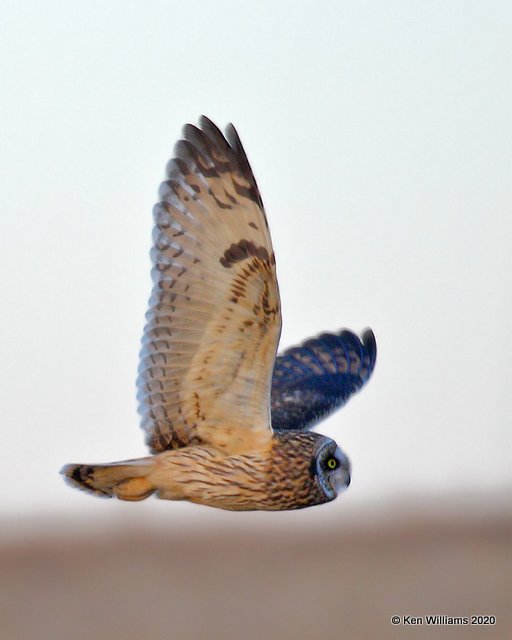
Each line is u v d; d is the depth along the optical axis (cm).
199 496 1306
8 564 2827
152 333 1248
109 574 2730
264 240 1235
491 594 2531
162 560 2881
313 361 1590
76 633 2436
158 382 1262
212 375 1269
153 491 1308
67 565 2886
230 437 1301
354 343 1605
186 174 1246
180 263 1244
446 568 2727
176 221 1243
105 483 1300
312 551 2938
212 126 1248
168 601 2545
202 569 2811
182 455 1292
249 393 1281
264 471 1312
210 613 2466
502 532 2983
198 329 1254
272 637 2331
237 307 1248
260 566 2802
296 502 1335
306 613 2456
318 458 1338
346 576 2686
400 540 2944
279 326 1248
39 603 2588
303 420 1537
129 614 2483
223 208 1243
